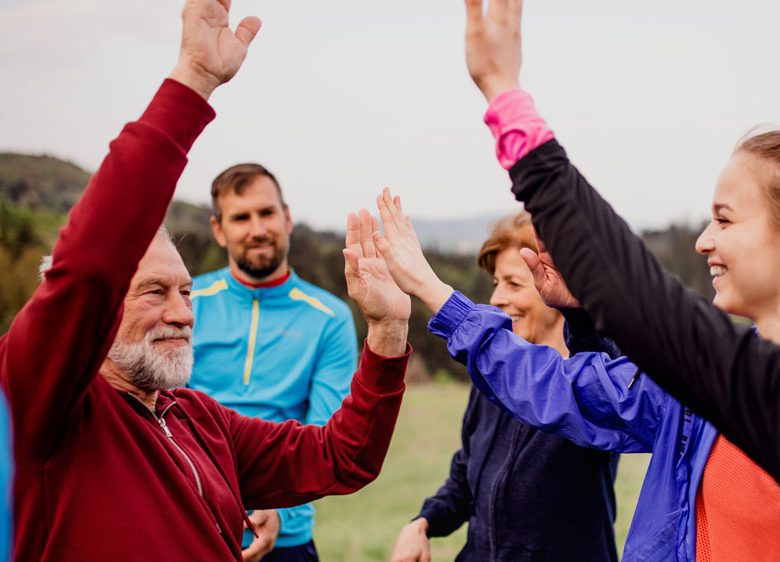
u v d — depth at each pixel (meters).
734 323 1.35
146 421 2.08
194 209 20.83
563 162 1.39
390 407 2.39
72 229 1.71
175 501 1.99
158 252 2.15
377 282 2.35
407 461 10.99
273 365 4.08
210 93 1.84
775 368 1.30
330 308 4.18
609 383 2.07
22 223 16.03
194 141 1.81
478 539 2.93
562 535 2.74
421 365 20.78
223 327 4.12
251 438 2.44
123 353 2.08
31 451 1.80
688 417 1.91
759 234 1.66
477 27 1.45
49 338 1.71
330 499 9.05
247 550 3.63
